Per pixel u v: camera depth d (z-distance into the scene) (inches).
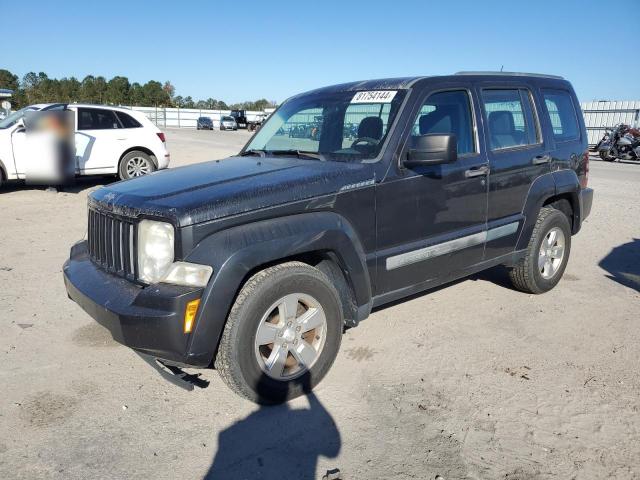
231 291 117.0
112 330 120.0
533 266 199.3
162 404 132.0
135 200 125.5
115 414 127.3
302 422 124.9
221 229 119.1
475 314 190.1
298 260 138.0
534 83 200.2
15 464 109.2
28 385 139.3
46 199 404.2
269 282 123.2
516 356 157.9
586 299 205.9
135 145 468.1
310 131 171.3
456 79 170.4
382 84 166.4
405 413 128.3
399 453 113.9
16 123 409.7
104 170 456.8
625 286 222.5
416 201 152.9
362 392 137.6
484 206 174.6
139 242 121.6
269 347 131.0
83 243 160.2
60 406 130.2
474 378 144.8
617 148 804.0
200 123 2293.3
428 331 175.3
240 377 122.8
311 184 132.7
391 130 149.7
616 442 117.6
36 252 261.3
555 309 195.3
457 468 109.2
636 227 337.4
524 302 202.1
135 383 141.5
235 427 122.9
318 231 129.3
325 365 137.2
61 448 114.6
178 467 109.3
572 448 115.6
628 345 165.6
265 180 132.7
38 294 203.9
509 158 181.6
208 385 141.3
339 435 120.0
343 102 169.6
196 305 114.4
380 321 183.0
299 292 129.1
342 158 151.9
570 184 206.7
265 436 119.6
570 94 219.5
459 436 119.5
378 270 146.8
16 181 462.9
